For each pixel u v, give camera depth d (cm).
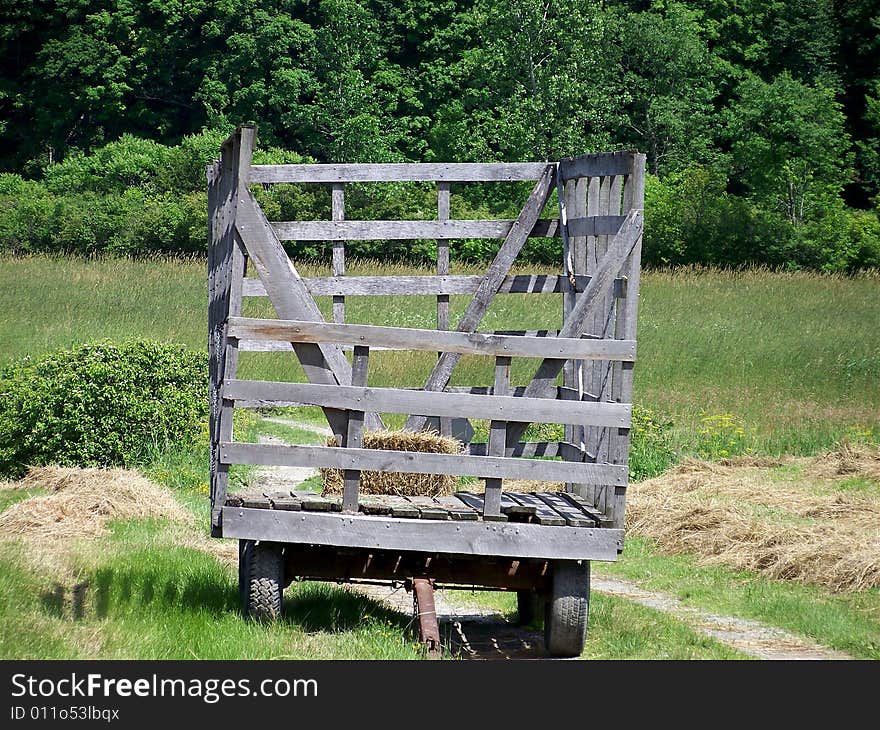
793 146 15250
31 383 3828
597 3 16475
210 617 2097
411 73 16675
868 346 7525
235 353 2034
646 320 8231
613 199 2280
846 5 18188
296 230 2764
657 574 3109
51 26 16875
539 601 2489
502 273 2683
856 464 4406
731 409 5525
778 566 3069
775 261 13750
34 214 12388
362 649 2000
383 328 2023
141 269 9850
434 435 2445
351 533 2022
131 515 3141
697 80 16750
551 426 4688
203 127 15288
